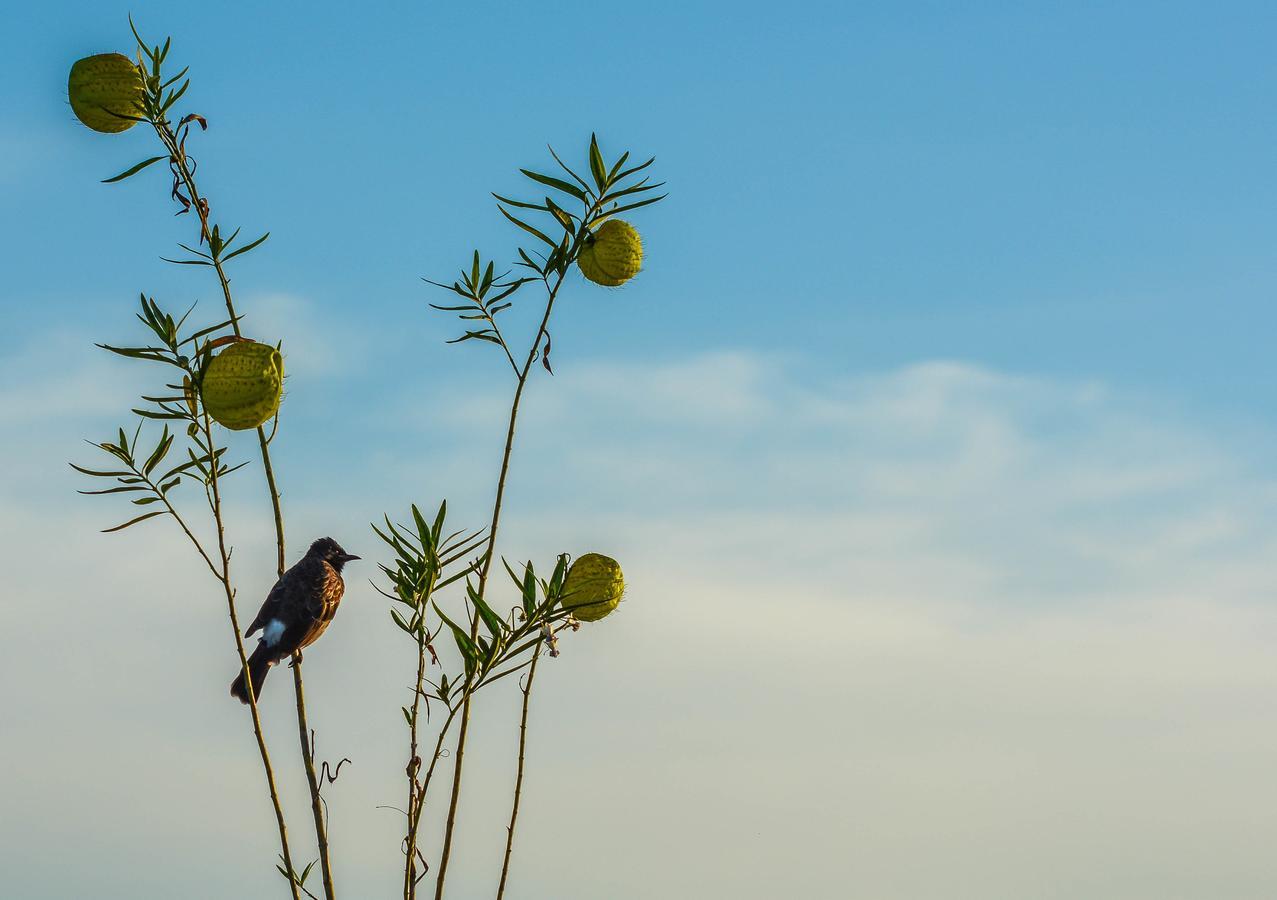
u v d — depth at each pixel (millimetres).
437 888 6199
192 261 6121
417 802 6215
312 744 6281
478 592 6387
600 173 6402
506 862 6293
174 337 6020
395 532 6250
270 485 6230
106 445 6113
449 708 6297
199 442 5988
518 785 6320
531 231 6484
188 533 5988
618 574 6109
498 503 6387
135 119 6070
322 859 6078
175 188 6113
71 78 6023
